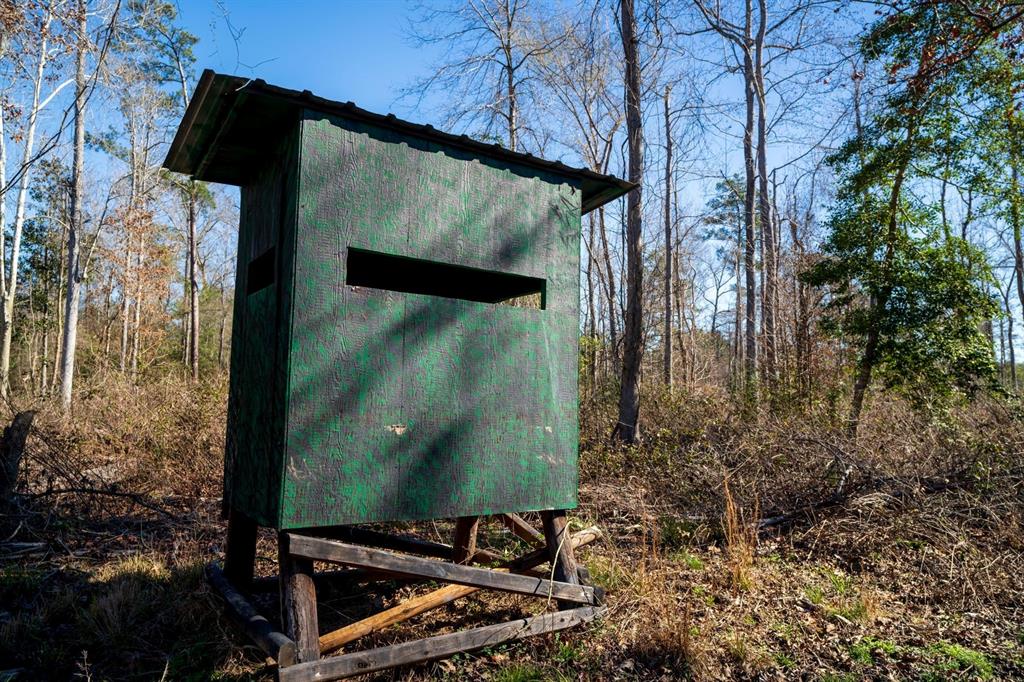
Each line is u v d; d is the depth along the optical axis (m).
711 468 7.07
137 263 24.92
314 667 2.85
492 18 16.19
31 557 5.13
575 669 3.45
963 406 10.22
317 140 3.11
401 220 3.31
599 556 5.31
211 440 8.77
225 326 39.16
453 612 4.21
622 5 11.88
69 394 12.85
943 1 7.54
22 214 20.03
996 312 10.84
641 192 11.47
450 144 3.51
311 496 2.97
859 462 6.63
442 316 3.41
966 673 3.50
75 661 3.48
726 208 32.56
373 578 4.31
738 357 27.75
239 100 3.05
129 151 24.27
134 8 11.81
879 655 3.72
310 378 3.00
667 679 3.39
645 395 13.01
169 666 3.44
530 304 10.31
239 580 3.95
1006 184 10.59
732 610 4.29
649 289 21.52
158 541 5.61
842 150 11.12
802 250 15.45
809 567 5.25
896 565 5.19
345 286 3.13
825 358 12.12
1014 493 5.92
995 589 4.59
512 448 3.62
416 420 3.29
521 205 3.76
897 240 11.09
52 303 30.02
